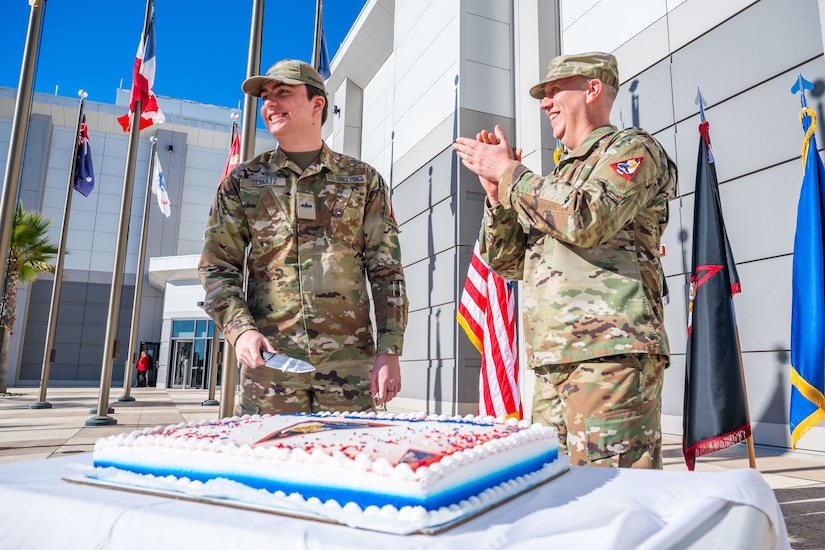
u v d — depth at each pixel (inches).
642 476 35.9
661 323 63.8
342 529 23.8
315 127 79.0
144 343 1029.2
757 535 25.4
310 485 28.8
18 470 38.2
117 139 1053.2
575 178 67.4
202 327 932.0
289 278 73.9
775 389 200.8
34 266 667.4
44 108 1004.6
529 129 317.7
